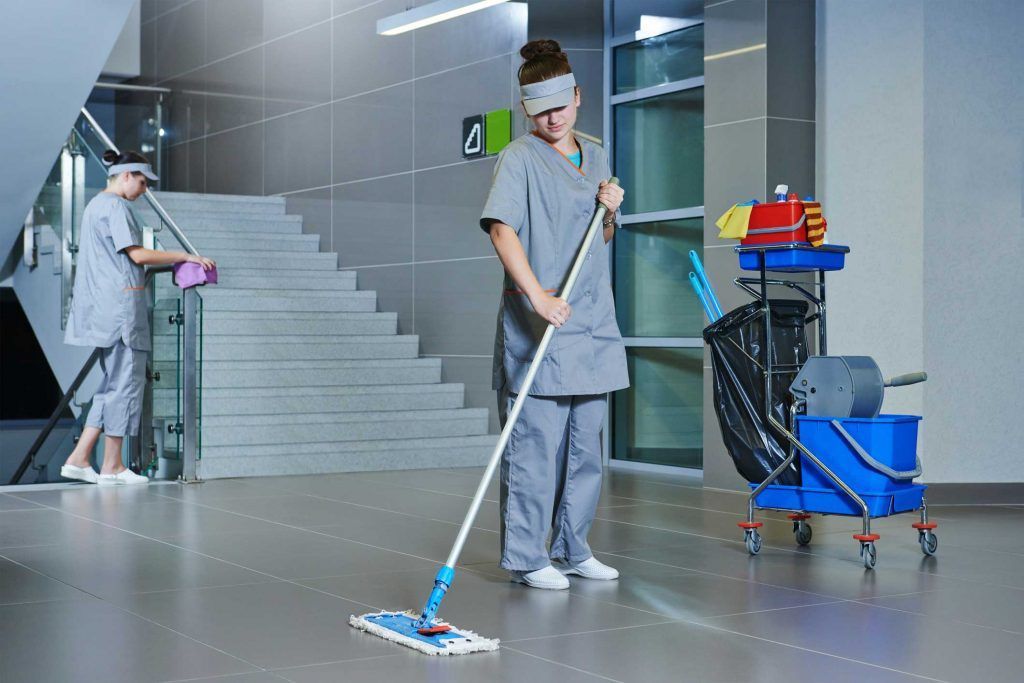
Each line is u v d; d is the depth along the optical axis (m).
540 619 3.07
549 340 3.27
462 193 7.76
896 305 5.80
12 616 3.08
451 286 7.88
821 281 4.41
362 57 8.66
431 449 7.12
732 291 5.95
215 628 2.96
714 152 6.02
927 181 5.73
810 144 5.91
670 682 2.50
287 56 9.45
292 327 7.95
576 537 3.61
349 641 2.83
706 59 6.07
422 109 8.09
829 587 3.51
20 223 7.66
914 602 3.30
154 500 5.40
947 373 5.81
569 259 3.50
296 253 8.80
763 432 4.20
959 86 5.78
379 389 7.54
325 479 6.37
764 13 5.76
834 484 4.02
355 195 8.73
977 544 4.34
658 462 7.05
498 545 4.23
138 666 2.60
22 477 6.97
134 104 11.09
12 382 13.98
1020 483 5.86
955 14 5.77
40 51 5.45
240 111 10.05
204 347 7.40
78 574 3.65
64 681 2.48
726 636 2.89
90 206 5.98
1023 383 5.92
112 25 5.37
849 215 5.86
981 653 2.74
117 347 5.98
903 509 4.02
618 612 3.16
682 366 6.90
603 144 7.32
